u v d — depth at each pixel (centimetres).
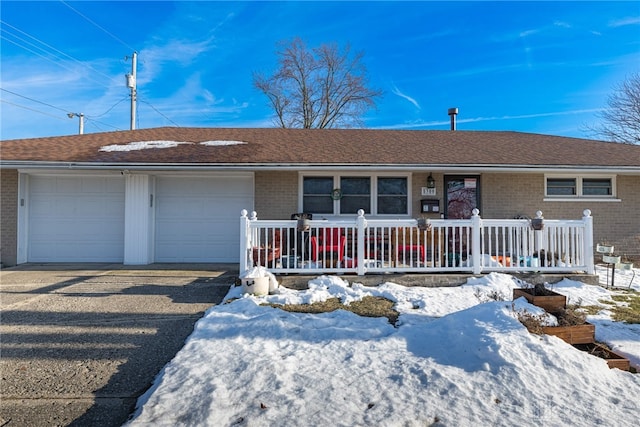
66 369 375
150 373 369
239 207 1032
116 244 1017
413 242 821
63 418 295
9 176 974
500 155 1012
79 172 987
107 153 991
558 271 721
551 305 428
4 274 830
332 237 744
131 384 348
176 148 1052
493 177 1018
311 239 754
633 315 531
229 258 1027
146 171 974
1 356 402
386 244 945
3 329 479
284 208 1007
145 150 1027
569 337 389
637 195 1016
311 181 1019
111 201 1016
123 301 610
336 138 1228
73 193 1013
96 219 1016
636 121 2136
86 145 1079
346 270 704
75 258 1011
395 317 520
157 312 554
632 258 1002
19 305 583
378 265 742
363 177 1023
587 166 923
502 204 1015
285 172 1011
